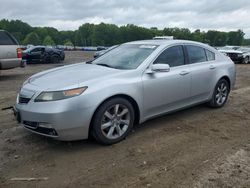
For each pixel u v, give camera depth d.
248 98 8.30
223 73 6.82
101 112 4.58
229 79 7.07
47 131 4.42
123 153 4.53
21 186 3.66
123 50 5.97
